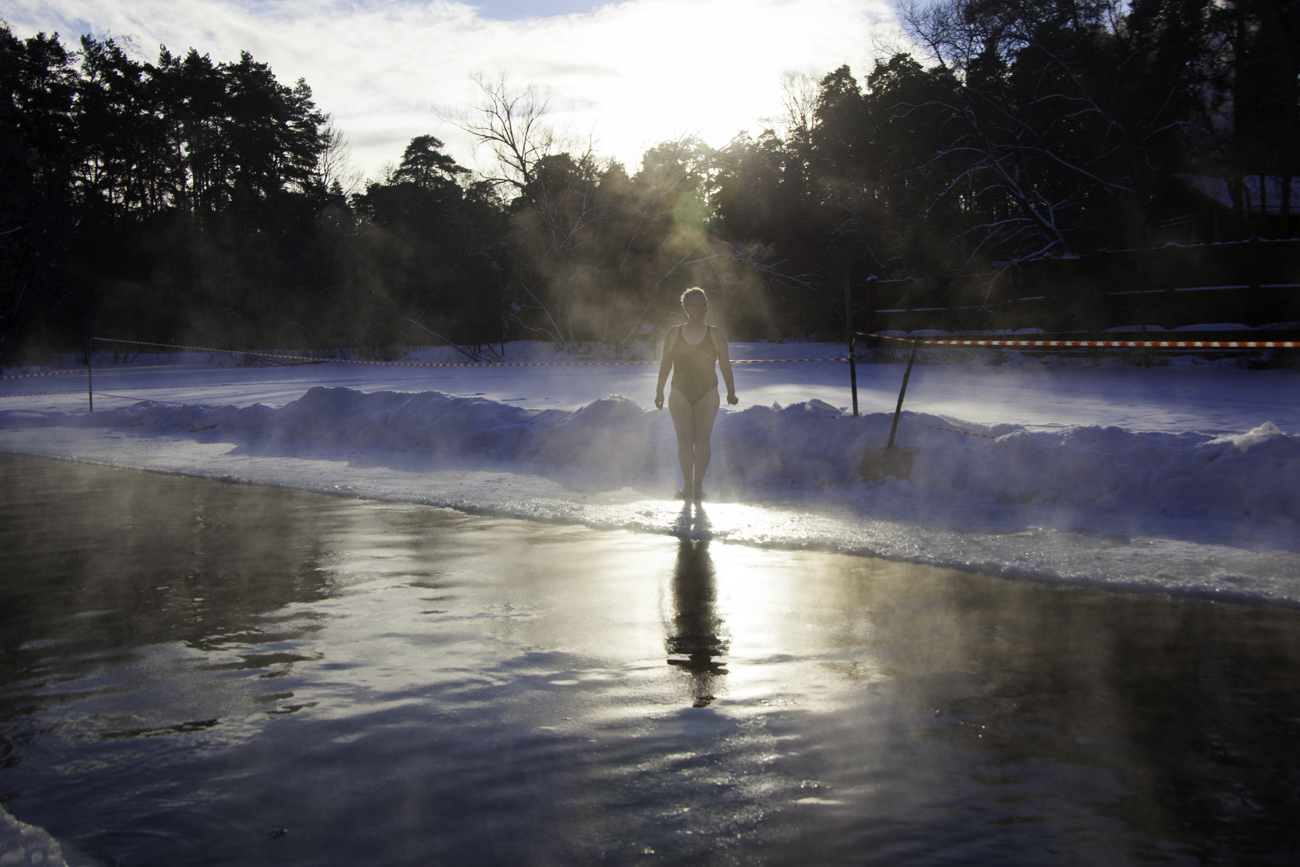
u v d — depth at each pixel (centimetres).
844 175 4141
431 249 3941
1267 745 273
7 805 245
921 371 2102
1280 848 218
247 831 230
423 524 634
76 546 571
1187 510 594
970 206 3042
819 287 4166
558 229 3775
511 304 3938
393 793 249
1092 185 2638
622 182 3809
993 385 1628
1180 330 2094
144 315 4641
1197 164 2708
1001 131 2814
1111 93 2638
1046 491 641
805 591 452
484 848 221
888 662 350
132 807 243
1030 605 421
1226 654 352
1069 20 2716
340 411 1121
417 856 217
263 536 598
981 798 243
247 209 4975
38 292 4009
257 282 4625
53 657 366
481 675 341
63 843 225
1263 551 500
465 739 284
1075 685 323
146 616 421
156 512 687
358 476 845
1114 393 1423
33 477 879
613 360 3450
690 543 562
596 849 220
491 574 493
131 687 332
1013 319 2583
